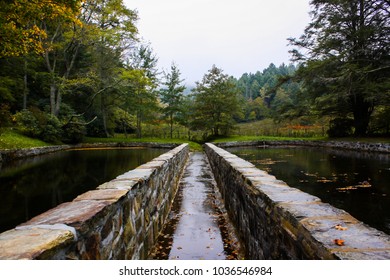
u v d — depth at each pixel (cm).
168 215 519
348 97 2331
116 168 1186
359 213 603
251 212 304
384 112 2412
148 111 3328
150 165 448
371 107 2527
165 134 3800
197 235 413
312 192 778
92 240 166
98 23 2453
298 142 2997
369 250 131
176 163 788
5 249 118
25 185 837
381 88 1992
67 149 2433
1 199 675
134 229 271
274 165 1320
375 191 778
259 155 1855
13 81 2066
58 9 985
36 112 2222
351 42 2327
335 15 2286
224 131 3697
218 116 3544
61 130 2389
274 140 3152
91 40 2509
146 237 331
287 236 189
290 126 4609
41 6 920
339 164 1314
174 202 611
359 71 1930
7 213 569
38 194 723
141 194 308
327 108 2619
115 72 2802
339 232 153
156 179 409
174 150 963
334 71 2356
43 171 1105
